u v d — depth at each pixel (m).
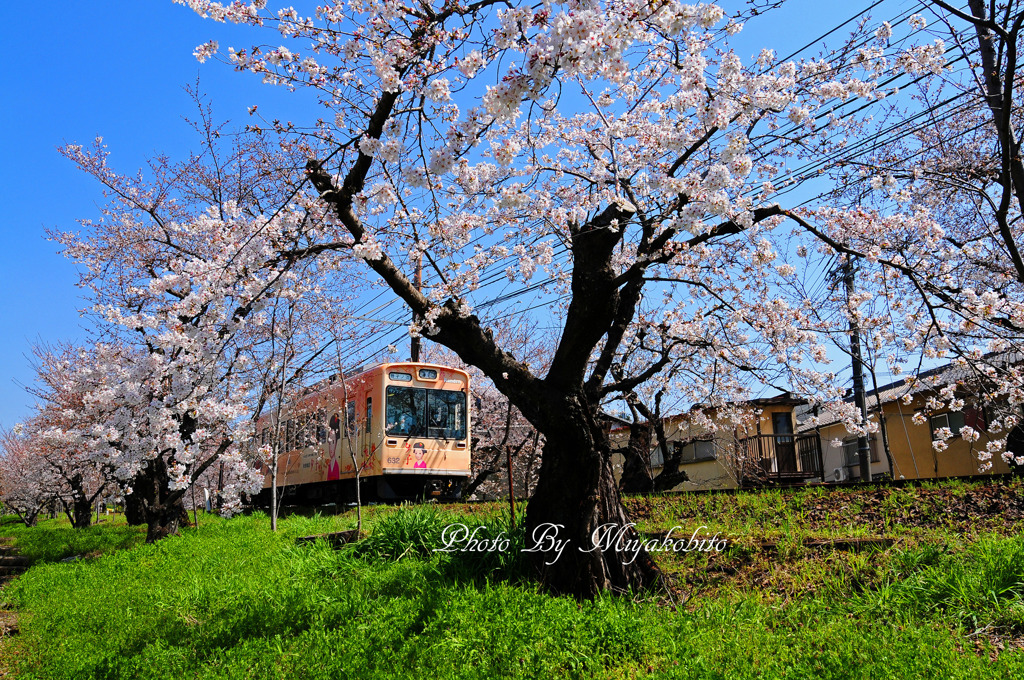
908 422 17.59
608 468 6.96
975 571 5.39
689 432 19.36
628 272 6.53
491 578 6.92
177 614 7.04
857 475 20.36
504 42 4.03
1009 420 9.33
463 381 16.55
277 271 7.09
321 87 5.68
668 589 6.47
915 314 8.47
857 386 14.31
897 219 8.56
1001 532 7.00
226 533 13.28
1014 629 4.70
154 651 5.94
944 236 8.89
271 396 13.82
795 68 6.47
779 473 18.00
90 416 14.18
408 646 5.15
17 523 28.19
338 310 13.46
